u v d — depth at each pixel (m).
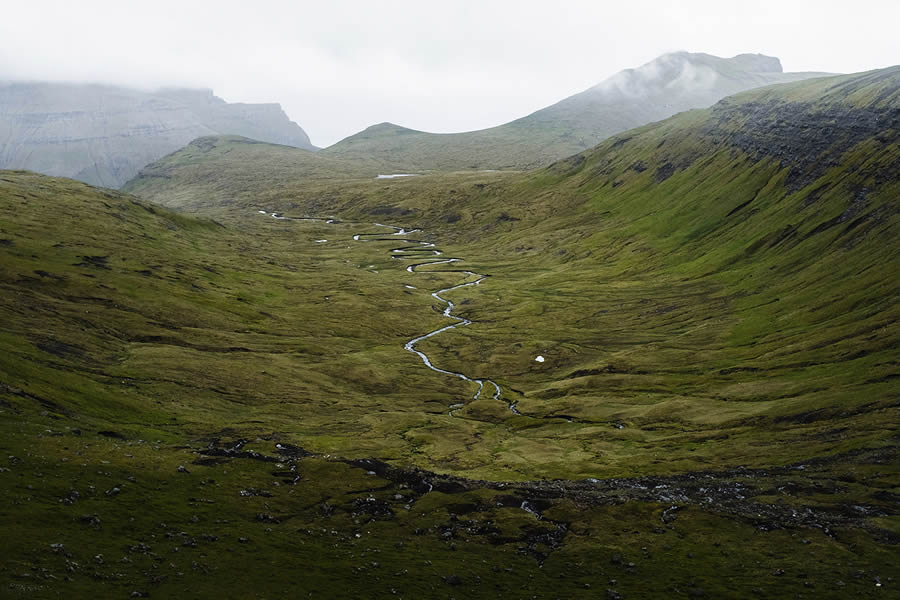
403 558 59.56
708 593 56.59
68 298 183.62
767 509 77.62
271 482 77.44
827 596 56.16
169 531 56.44
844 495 80.56
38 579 41.56
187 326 193.88
